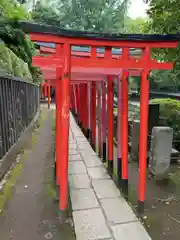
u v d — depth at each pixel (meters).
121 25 15.06
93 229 2.37
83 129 7.62
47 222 2.51
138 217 2.64
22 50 7.88
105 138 4.82
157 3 4.23
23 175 3.78
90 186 3.43
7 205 2.84
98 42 2.28
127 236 2.27
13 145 4.60
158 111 4.98
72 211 2.71
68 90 2.34
